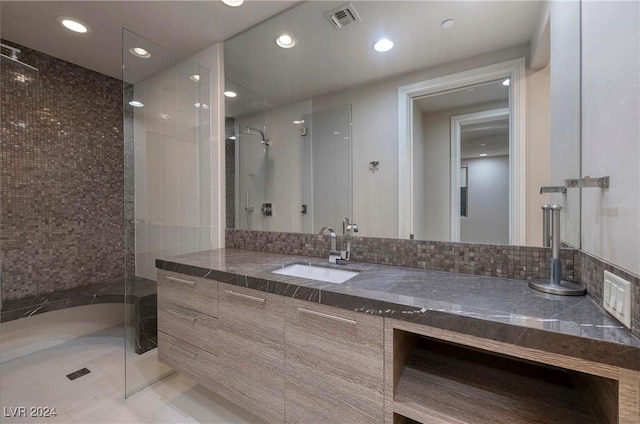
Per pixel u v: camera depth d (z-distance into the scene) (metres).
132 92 2.08
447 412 0.91
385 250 1.63
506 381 1.06
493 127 1.39
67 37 2.15
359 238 1.72
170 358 1.71
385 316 0.98
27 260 2.33
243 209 2.21
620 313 0.76
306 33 1.88
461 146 1.47
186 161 2.29
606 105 0.86
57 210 2.49
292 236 1.98
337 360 1.09
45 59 2.41
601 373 0.70
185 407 1.66
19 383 1.90
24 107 2.29
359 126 1.77
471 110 1.45
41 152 2.39
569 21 1.14
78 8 1.82
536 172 1.29
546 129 1.27
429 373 1.10
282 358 1.24
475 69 1.44
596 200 0.93
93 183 2.72
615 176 0.80
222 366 1.46
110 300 2.46
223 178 2.25
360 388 1.04
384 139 1.68
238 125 2.21
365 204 1.75
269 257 1.86
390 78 1.66
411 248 1.56
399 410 0.96
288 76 1.99
